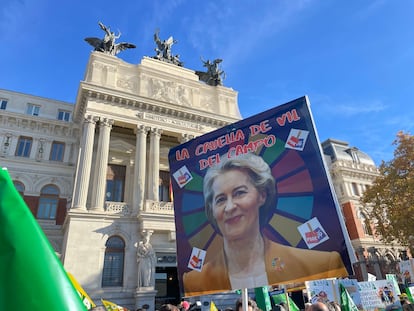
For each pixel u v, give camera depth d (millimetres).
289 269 5727
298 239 5832
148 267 27281
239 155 7195
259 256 6129
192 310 24156
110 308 13281
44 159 36625
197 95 41312
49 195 35562
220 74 47406
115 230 28781
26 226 2510
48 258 2488
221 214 6902
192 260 6895
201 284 6594
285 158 6555
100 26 40031
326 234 5602
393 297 19000
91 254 26938
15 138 36281
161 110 36906
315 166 6160
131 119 34844
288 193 6246
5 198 2545
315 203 5895
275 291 15461
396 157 34469
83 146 31422
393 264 46688
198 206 7332
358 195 52438
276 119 7004
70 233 26953
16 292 2311
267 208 6379
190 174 7754
